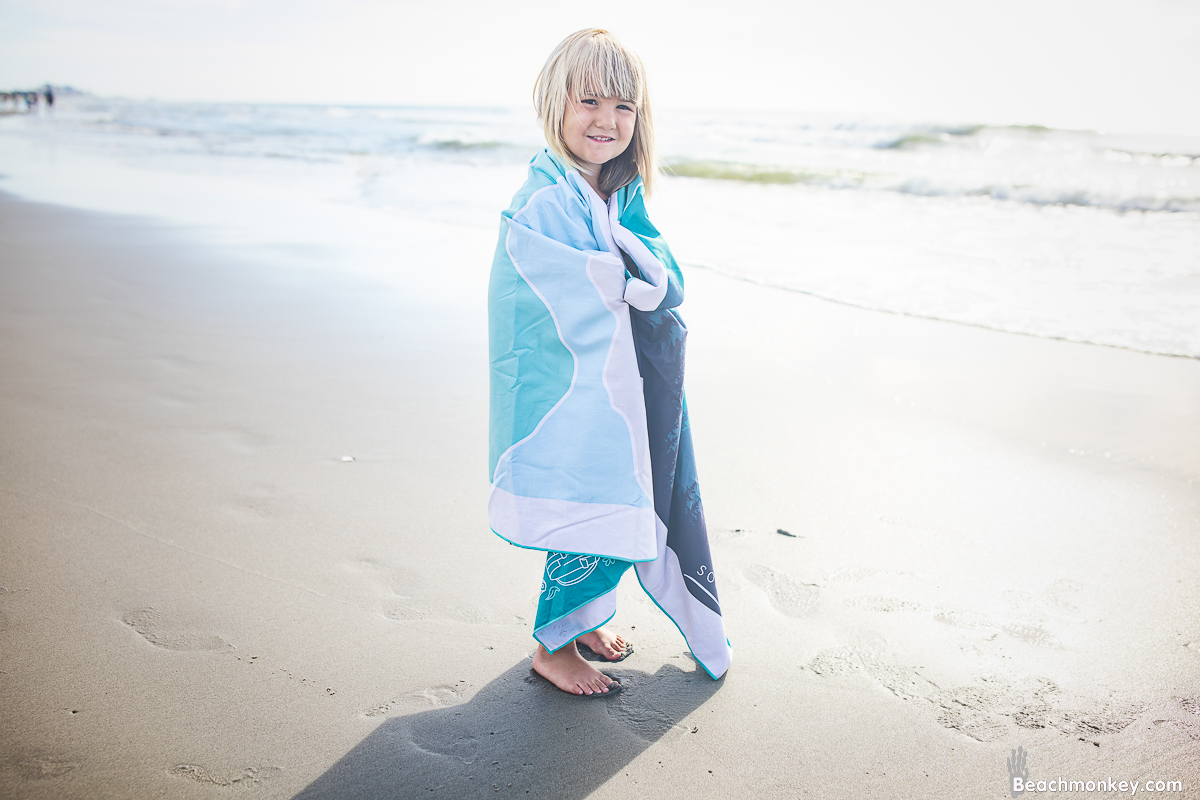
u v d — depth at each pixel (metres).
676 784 1.60
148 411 3.54
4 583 2.19
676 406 1.85
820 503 2.89
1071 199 10.55
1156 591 2.33
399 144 21.11
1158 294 5.82
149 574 2.27
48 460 3.00
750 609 2.25
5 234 7.62
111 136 24.80
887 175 12.46
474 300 5.72
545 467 1.76
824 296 5.92
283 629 2.05
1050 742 1.73
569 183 1.75
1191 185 11.47
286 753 1.64
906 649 2.06
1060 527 2.72
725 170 13.43
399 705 1.80
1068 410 3.78
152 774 1.56
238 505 2.72
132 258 6.83
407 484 2.92
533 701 1.84
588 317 1.71
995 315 5.39
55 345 4.41
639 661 2.04
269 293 5.82
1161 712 1.82
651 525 1.82
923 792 1.59
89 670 1.85
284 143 22.12
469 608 2.19
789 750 1.70
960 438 3.49
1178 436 3.47
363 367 4.26
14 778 1.52
